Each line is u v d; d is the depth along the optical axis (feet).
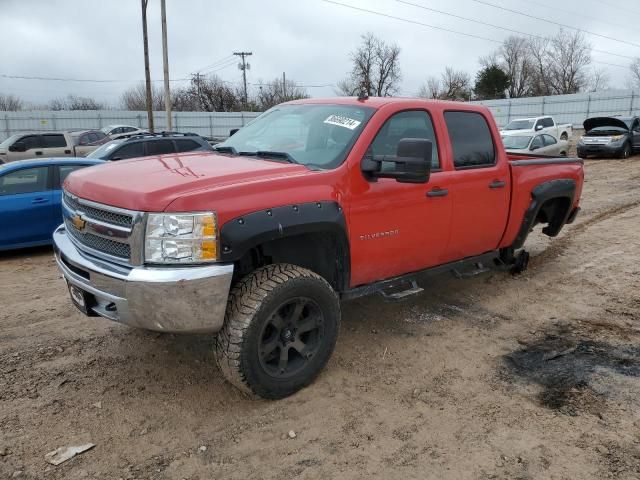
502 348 14.24
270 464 9.48
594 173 57.06
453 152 14.93
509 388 12.14
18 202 24.35
